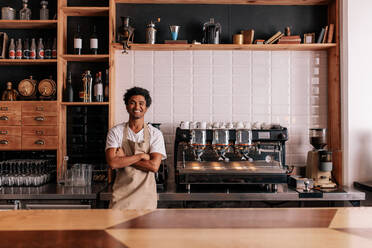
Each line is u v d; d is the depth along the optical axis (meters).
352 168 3.25
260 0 3.50
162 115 3.57
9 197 2.76
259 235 1.16
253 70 3.59
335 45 3.36
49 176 3.31
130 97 2.46
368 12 3.27
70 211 1.51
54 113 3.30
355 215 1.43
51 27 3.56
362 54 3.27
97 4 3.63
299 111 3.59
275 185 2.91
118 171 2.48
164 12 3.61
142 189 2.40
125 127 2.49
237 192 2.81
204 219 1.37
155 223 1.31
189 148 3.09
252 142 3.16
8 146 3.29
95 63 3.63
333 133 3.45
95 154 3.56
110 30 3.37
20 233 1.19
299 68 3.60
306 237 1.14
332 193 2.80
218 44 3.35
